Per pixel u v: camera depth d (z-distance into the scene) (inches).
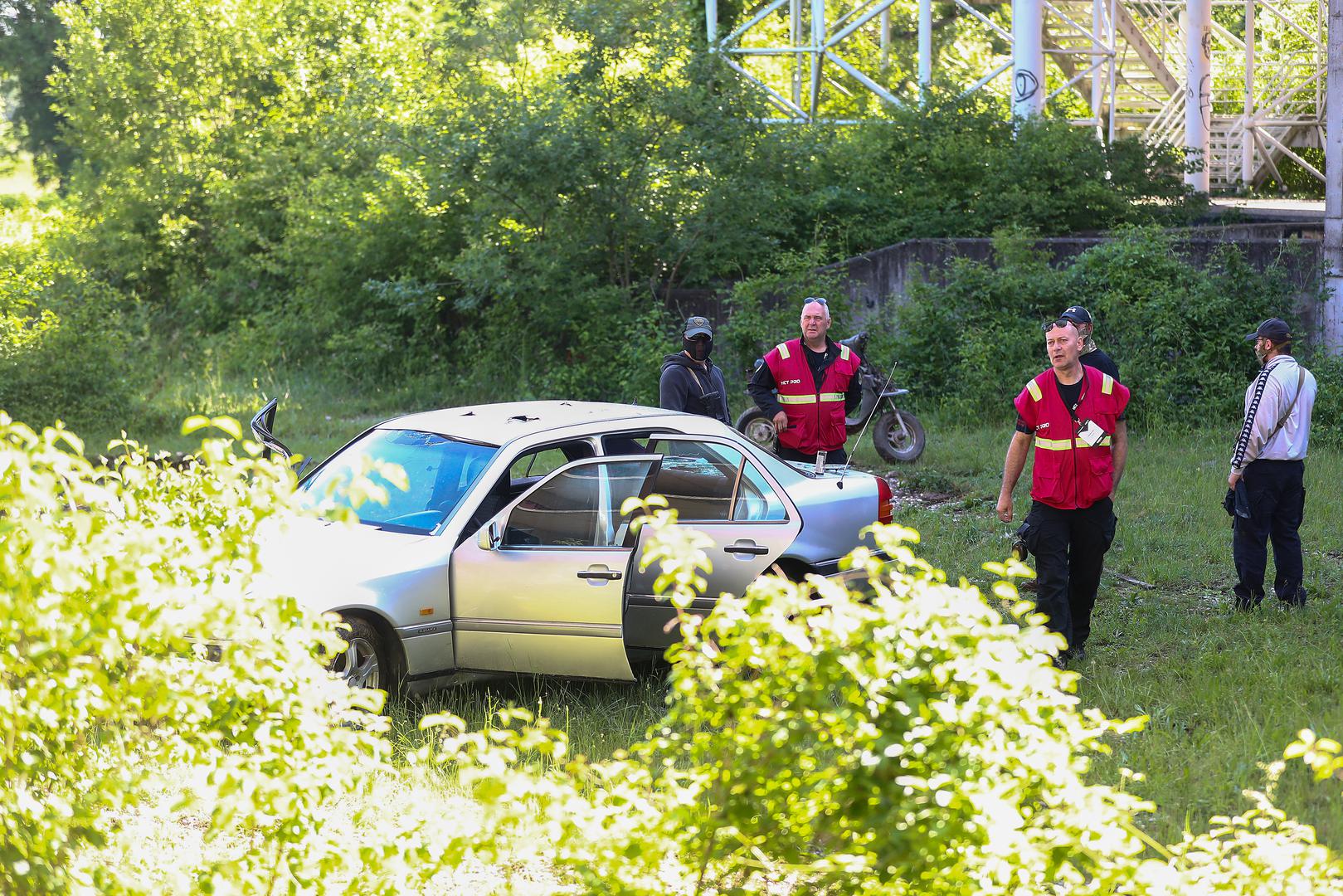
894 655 152.1
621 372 929.5
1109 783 277.9
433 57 1230.9
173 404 957.2
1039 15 1174.3
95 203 1417.3
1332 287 790.5
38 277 896.9
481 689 360.8
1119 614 435.8
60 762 163.5
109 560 147.9
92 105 1425.9
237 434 163.6
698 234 981.8
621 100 981.2
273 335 1156.5
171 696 158.4
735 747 157.0
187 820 239.9
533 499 343.9
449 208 1052.5
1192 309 802.2
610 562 339.3
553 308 965.2
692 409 468.4
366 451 381.7
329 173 1232.8
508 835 171.9
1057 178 1052.5
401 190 1094.4
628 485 354.3
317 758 169.0
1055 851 150.9
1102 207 1026.7
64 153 2699.3
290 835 168.2
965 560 502.9
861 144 1141.1
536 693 350.3
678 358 471.5
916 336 868.6
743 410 856.9
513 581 336.5
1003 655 148.3
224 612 156.3
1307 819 262.1
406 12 1416.1
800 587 157.3
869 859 150.9
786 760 153.9
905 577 158.6
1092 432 372.8
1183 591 468.1
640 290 1013.8
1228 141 1724.9
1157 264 826.8
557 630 337.4
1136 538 528.7
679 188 979.3
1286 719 321.1
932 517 579.2
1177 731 317.7
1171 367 805.2
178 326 1311.5
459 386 1013.2
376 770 179.3
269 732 165.0
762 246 999.0
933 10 2034.9
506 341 1011.3
